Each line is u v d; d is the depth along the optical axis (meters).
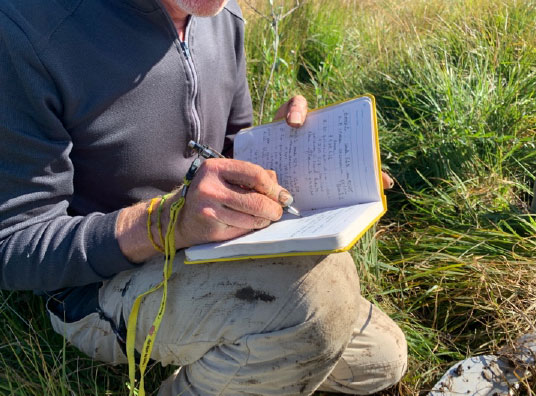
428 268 2.03
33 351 1.49
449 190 2.44
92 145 1.37
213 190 1.14
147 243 1.25
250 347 1.22
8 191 1.27
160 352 1.36
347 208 1.21
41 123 1.27
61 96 1.29
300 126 1.35
